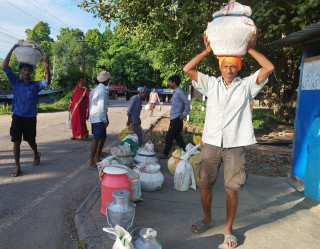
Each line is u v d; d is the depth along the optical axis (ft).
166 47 46.03
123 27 40.86
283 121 47.09
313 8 19.74
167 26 33.19
